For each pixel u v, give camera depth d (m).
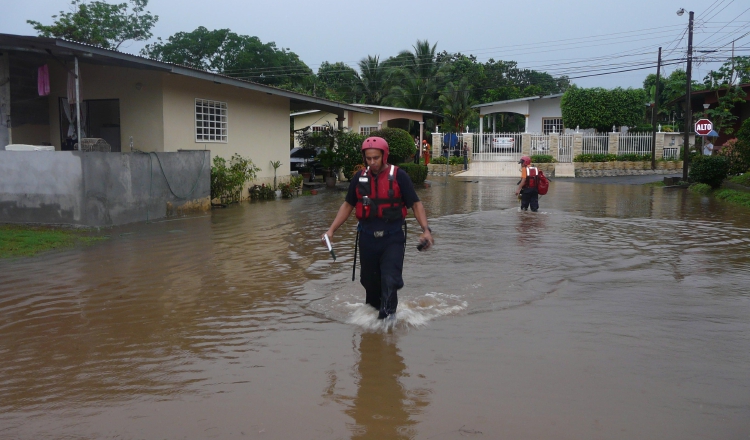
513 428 3.51
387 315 5.44
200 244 10.02
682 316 5.71
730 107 29.56
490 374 4.32
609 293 6.61
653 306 6.07
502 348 4.85
